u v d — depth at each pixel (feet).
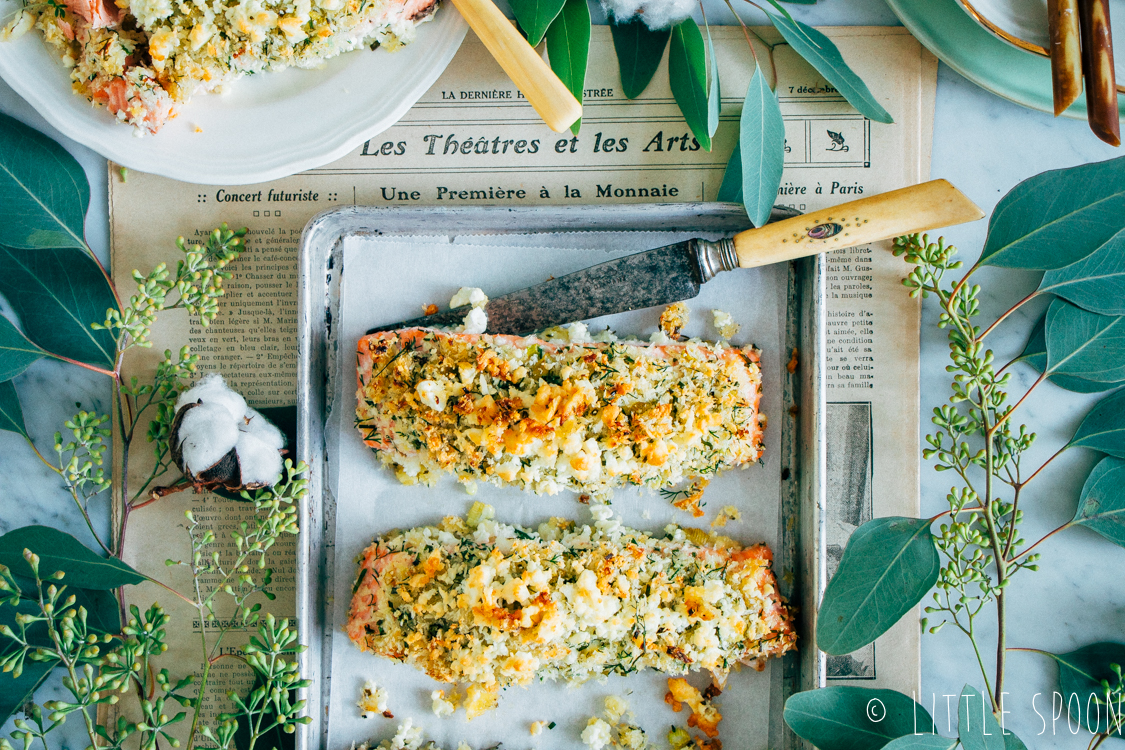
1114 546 1.57
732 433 1.48
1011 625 1.58
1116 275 1.46
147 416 1.57
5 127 1.49
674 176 1.56
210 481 1.48
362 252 1.54
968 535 1.46
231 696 1.34
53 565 1.46
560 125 1.45
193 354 1.56
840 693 1.44
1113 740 1.55
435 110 1.56
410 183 1.57
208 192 1.57
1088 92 1.44
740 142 1.42
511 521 1.54
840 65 1.46
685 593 1.47
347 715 1.53
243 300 1.57
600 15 1.56
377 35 1.47
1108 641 1.57
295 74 1.49
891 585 1.43
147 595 1.56
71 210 1.51
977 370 1.46
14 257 1.52
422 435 1.47
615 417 1.43
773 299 1.52
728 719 1.52
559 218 1.49
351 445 1.54
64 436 1.59
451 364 1.45
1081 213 1.43
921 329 1.58
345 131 1.48
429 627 1.47
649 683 1.53
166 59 1.44
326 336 1.53
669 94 1.56
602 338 1.52
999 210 1.45
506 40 1.44
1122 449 1.51
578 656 1.47
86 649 1.37
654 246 1.53
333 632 1.53
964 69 1.53
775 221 1.47
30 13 1.45
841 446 1.57
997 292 1.58
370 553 1.52
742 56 1.56
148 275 1.56
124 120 1.46
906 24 1.53
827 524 1.57
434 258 1.54
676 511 1.54
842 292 1.57
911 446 1.56
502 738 1.53
